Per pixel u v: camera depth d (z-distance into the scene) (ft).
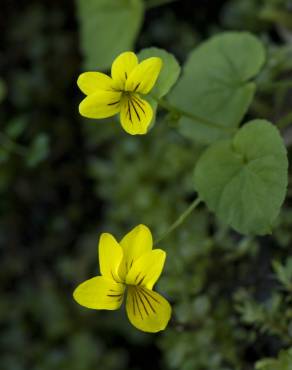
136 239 0.78
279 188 0.80
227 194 0.82
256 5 1.12
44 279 1.24
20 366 1.20
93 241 1.20
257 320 0.88
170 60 0.83
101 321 1.17
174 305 0.95
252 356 0.91
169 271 0.96
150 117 0.77
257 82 0.99
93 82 0.78
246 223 0.82
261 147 0.81
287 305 0.89
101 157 1.24
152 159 1.10
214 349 0.92
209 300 0.93
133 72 0.77
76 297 0.77
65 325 1.18
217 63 0.92
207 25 1.18
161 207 1.06
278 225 0.93
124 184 1.11
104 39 1.08
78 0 1.11
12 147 1.17
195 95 0.92
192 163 1.06
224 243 0.95
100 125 1.18
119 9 1.08
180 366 0.96
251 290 0.93
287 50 1.00
